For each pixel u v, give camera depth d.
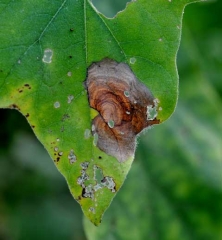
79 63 0.20
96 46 0.20
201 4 0.33
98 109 0.20
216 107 0.29
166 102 0.20
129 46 0.20
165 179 0.28
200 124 0.29
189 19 0.34
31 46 0.20
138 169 0.28
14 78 0.20
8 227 0.39
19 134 0.35
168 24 0.20
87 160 0.20
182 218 0.27
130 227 0.27
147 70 0.20
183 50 0.30
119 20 0.20
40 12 0.20
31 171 0.39
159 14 0.20
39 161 0.39
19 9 0.20
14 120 0.34
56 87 0.20
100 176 0.20
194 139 0.29
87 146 0.20
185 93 0.30
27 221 0.39
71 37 0.20
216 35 0.35
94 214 0.20
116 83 0.20
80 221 0.39
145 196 0.28
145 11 0.20
